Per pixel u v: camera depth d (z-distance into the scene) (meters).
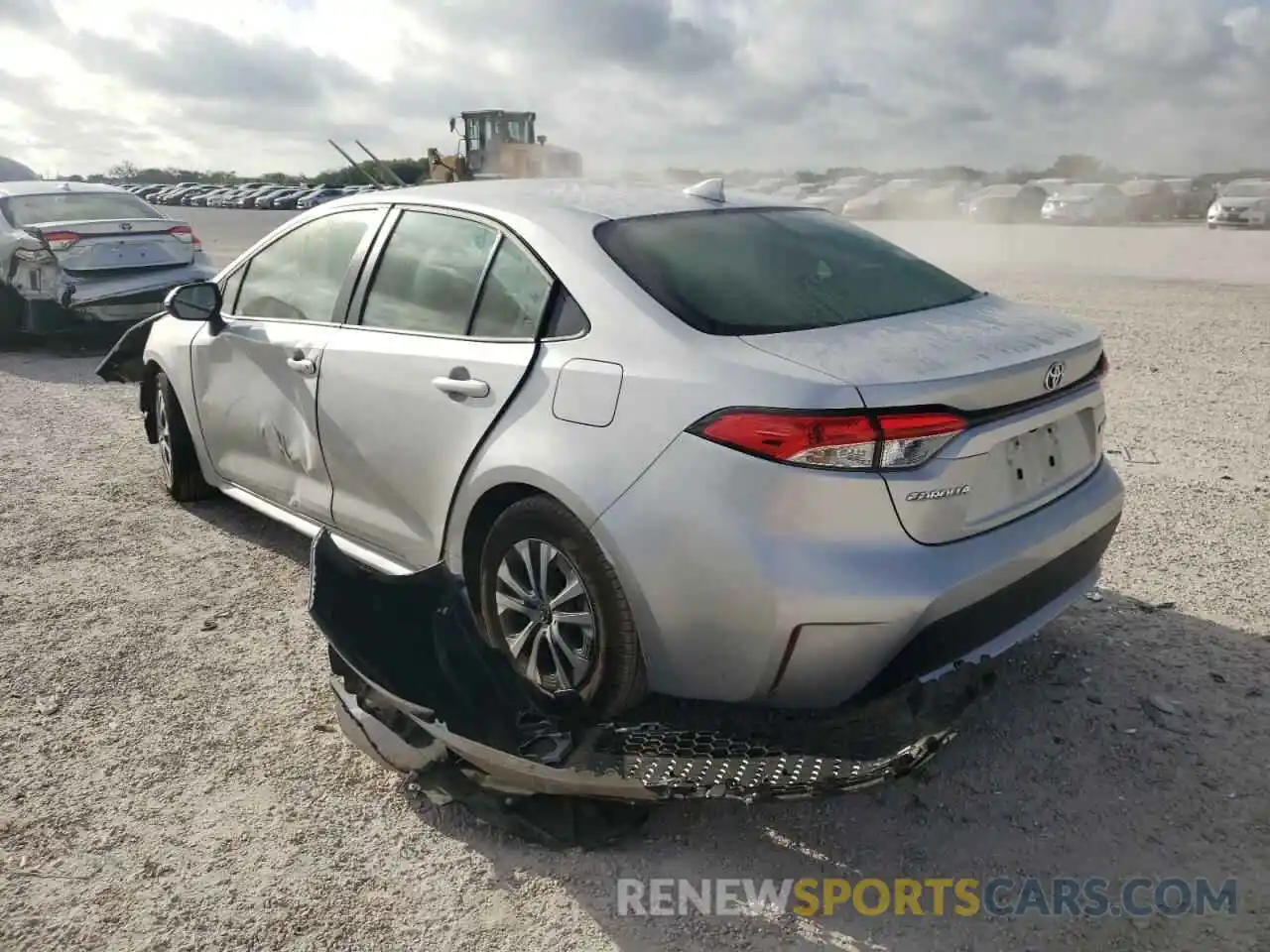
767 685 2.74
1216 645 3.79
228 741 3.34
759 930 2.52
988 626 2.85
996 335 3.01
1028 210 34.97
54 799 3.04
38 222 10.12
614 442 2.88
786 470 2.59
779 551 2.61
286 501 4.42
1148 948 2.43
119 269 9.78
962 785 3.04
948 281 3.62
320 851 2.82
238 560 4.79
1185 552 4.61
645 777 2.71
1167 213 34.72
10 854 2.80
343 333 3.94
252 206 57.72
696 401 2.74
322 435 4.00
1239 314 11.47
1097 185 33.53
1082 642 3.82
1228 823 2.85
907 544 2.64
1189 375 8.31
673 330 2.91
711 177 3.94
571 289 3.17
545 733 3.05
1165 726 3.29
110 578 4.61
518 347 3.25
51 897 2.64
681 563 2.74
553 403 3.07
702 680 2.84
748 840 2.84
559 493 2.98
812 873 2.71
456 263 3.60
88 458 6.45
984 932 2.49
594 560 2.94
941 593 2.62
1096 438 3.31
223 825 2.93
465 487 3.33
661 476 2.77
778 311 3.03
